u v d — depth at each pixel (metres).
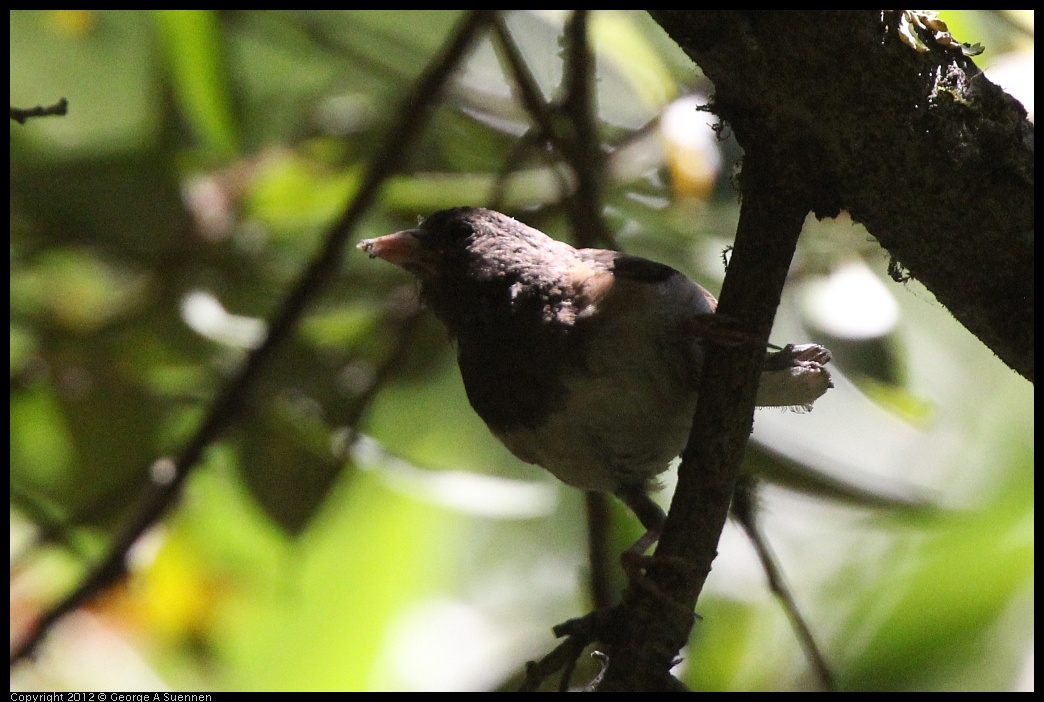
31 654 6.89
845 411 9.59
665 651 4.79
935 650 8.35
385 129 9.16
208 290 8.80
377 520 11.20
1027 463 9.47
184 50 8.09
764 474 7.80
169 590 10.05
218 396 7.33
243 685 10.40
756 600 9.49
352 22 9.38
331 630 10.75
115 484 8.59
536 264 6.11
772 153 4.64
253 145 9.23
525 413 6.02
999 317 4.56
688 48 4.46
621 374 5.71
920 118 4.36
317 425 8.37
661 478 6.64
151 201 8.64
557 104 7.75
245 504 8.84
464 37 7.49
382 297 9.13
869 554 9.46
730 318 4.75
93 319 8.93
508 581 11.45
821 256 8.08
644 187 8.94
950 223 4.47
